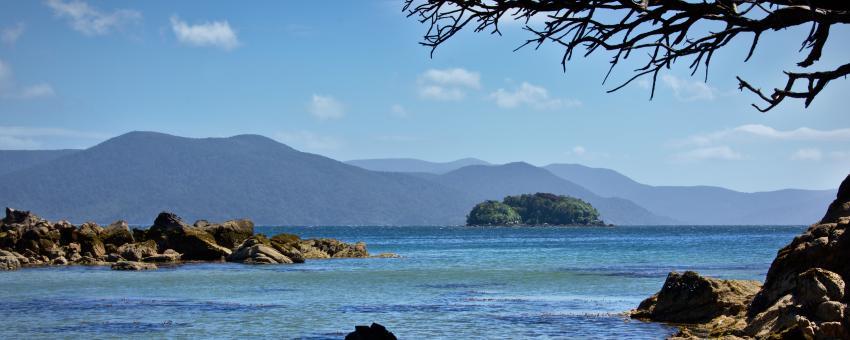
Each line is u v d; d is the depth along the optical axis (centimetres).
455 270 7475
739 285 3231
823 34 1019
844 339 2114
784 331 2198
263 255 8544
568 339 3017
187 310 4156
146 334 3297
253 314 3975
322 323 3628
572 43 1063
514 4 1084
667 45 1051
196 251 8869
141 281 6047
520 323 3534
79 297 4838
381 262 8994
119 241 9112
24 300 4653
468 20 1114
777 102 1042
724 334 2605
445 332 3303
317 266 8106
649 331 3116
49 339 3175
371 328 2436
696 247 13712
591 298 4728
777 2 1022
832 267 2422
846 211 2597
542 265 8381
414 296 4922
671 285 3391
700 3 1038
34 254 8369
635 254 11038
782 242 16438
